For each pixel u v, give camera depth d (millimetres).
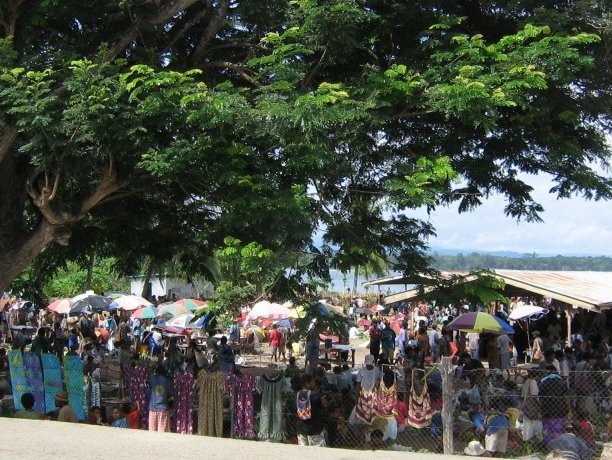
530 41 12305
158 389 13180
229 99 10859
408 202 11828
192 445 5219
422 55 12859
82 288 47719
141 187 13492
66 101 11273
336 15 11539
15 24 13078
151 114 10859
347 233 13094
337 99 11172
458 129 13273
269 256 11227
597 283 25406
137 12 12922
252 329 30922
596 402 14008
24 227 15711
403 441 13273
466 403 13836
